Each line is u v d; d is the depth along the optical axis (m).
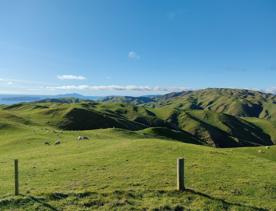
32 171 35.84
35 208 21.89
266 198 25.88
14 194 25.11
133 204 23.14
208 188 27.48
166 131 144.62
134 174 31.75
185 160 39.50
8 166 41.41
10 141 70.62
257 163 40.56
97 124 168.50
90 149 52.91
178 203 23.56
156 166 35.47
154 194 25.08
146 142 54.66
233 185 28.61
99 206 22.64
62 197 23.81
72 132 88.19
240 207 23.42
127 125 190.12
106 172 33.03
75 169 35.25
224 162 39.34
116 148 49.78
